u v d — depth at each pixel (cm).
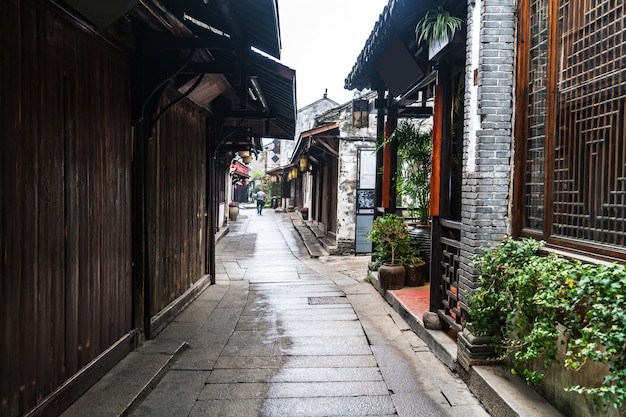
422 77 635
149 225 514
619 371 223
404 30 594
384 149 835
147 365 426
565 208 325
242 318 631
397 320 623
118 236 437
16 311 279
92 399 352
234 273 1000
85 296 369
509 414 321
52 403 316
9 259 273
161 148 560
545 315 292
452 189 616
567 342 279
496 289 371
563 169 327
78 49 356
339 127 1277
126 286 458
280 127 1019
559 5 334
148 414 353
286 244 1543
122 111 444
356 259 1221
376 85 862
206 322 607
